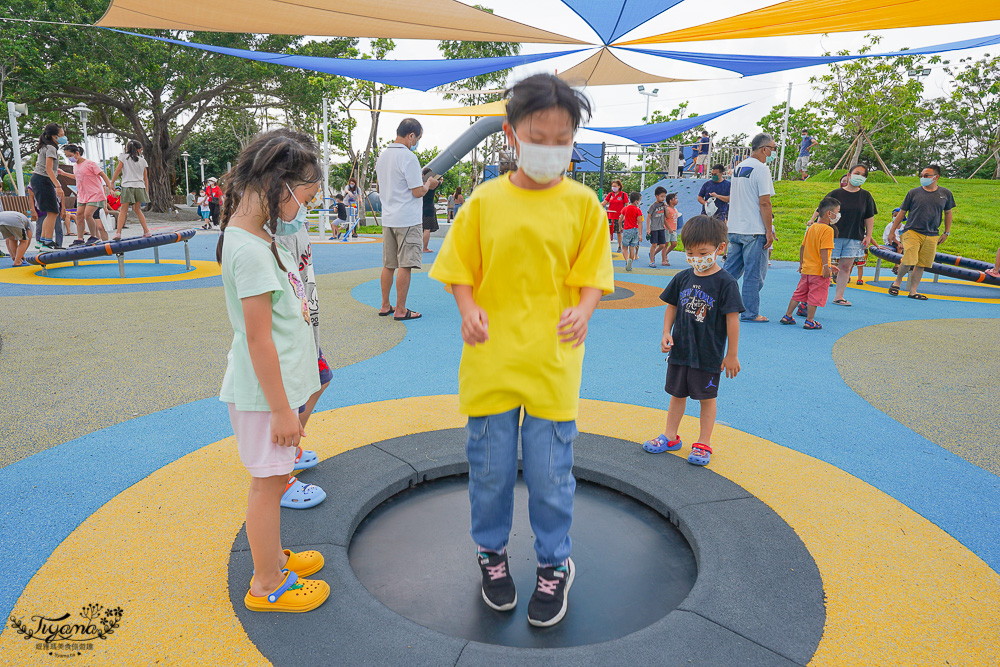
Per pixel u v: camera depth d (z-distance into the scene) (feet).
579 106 5.24
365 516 8.32
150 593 6.25
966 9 15.02
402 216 19.67
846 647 5.61
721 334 9.48
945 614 6.13
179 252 42.42
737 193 21.31
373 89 95.50
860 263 32.32
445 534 8.00
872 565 6.97
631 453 10.06
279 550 6.10
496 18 20.49
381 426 11.11
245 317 5.37
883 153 135.95
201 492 8.50
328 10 19.43
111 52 78.95
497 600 6.39
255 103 100.01
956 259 30.35
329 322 20.26
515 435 6.16
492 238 5.62
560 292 5.89
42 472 9.20
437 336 18.45
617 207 45.29
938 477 9.60
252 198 5.61
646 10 19.20
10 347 16.08
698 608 6.10
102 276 29.01
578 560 7.43
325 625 5.81
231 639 5.60
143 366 14.66
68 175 37.11
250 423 5.73
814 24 17.87
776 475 9.36
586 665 5.32
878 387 14.26
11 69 76.54
